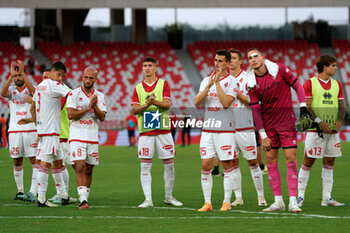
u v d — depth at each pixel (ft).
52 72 92.17
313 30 466.29
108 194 107.86
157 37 461.78
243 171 156.15
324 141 86.43
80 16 519.19
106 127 353.72
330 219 72.38
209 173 83.92
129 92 390.01
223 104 81.30
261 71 81.10
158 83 92.48
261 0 395.14
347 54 444.55
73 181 134.21
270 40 466.29
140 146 91.04
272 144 82.43
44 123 91.15
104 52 433.89
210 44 455.63
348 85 411.75
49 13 513.45
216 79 82.28
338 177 136.98
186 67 428.56
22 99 103.55
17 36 447.42
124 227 68.13
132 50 439.63
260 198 89.40
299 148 270.67
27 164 193.88
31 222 72.64
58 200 96.89
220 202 94.53
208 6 394.32
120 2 386.52
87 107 87.86
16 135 101.86
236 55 91.71
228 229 65.98
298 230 64.59
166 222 71.67
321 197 99.09
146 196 89.40
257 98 81.97
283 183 124.77
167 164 92.07
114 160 210.59
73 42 447.01
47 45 440.86
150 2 389.19
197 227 67.62
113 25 459.73
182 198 100.94
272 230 64.90
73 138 88.07
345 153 234.99
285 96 81.61
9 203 95.40
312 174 144.97
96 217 76.64
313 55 445.78
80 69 412.57
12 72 102.37
